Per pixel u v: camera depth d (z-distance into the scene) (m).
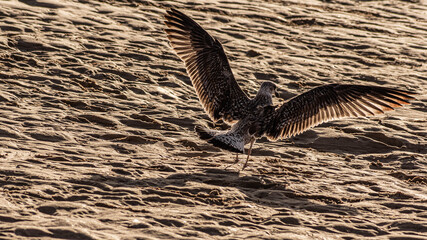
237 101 11.34
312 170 12.41
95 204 9.05
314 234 8.64
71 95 15.87
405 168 13.14
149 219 8.55
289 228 8.78
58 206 8.69
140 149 12.73
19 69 17.31
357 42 25.58
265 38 24.50
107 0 26.47
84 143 12.62
